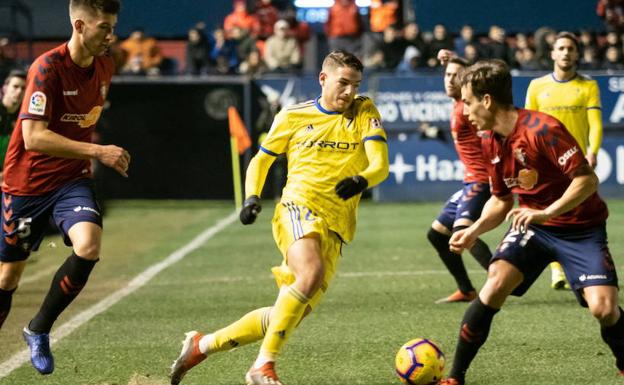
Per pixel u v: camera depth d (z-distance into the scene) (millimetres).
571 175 8734
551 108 16391
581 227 9219
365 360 10977
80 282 9562
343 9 35125
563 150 8711
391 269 18125
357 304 14562
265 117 31125
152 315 14188
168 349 11836
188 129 31484
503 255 9359
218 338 9492
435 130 30609
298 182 9523
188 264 19594
